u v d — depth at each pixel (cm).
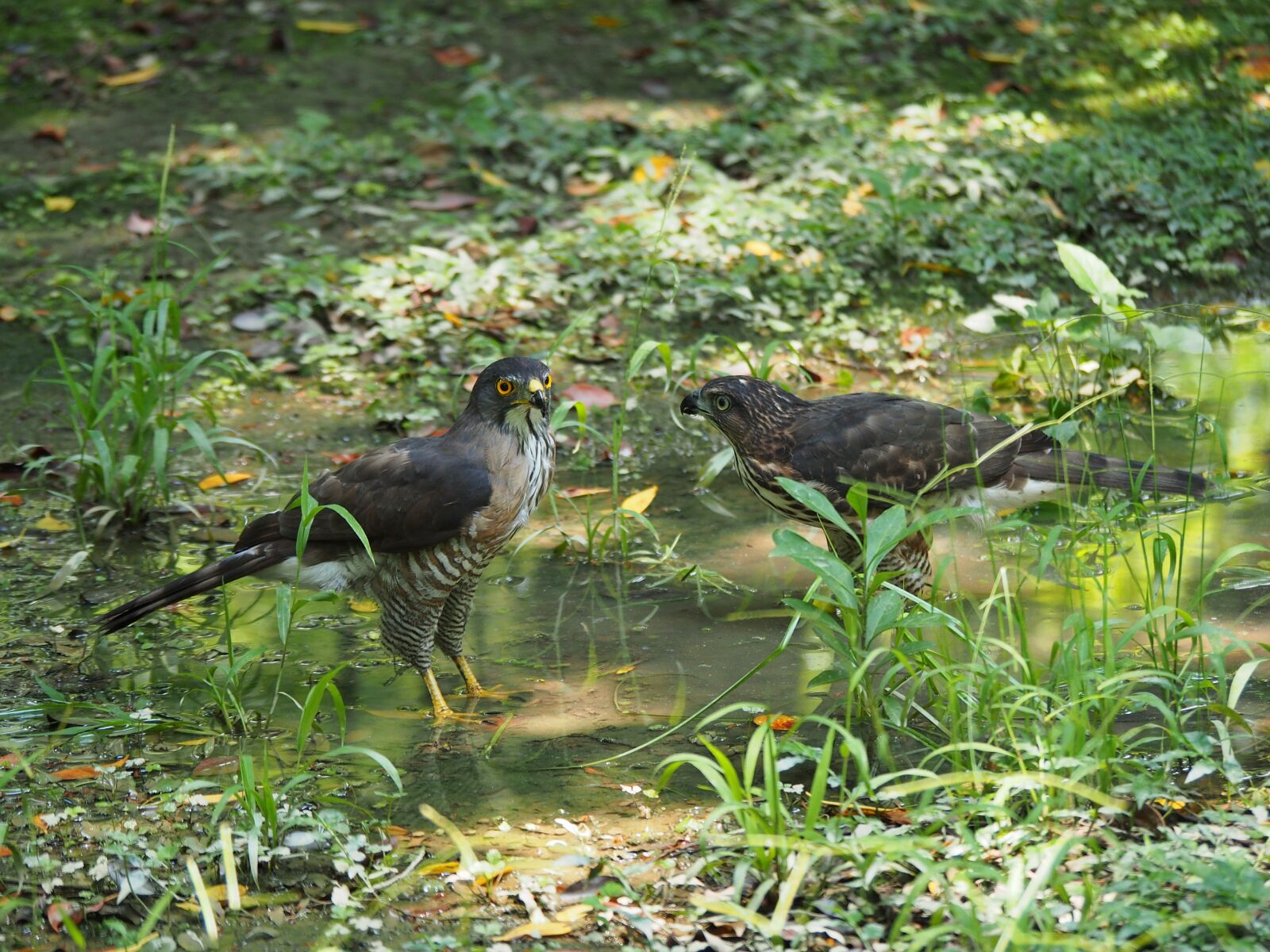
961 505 880
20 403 1167
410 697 807
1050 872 542
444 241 1378
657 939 574
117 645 859
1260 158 1560
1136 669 726
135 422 1045
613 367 1241
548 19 1861
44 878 633
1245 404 1161
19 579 938
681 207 1430
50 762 730
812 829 581
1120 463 897
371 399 1191
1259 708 731
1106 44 1811
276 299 1291
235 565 805
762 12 1878
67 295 1295
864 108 1641
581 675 821
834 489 865
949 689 656
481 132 1532
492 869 615
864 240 1381
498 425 798
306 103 1653
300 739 672
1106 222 1434
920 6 1889
